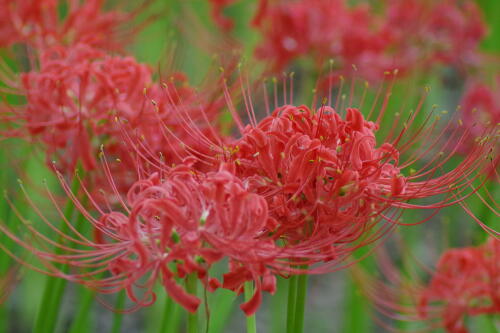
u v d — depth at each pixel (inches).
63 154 43.6
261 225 35.2
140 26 48.6
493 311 42.3
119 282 35.5
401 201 36.7
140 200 35.5
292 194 36.3
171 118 40.8
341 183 36.0
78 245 41.4
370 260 47.4
